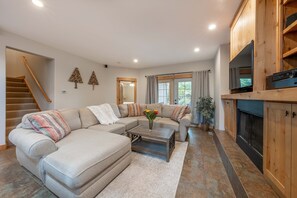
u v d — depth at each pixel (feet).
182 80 16.17
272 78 4.16
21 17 6.90
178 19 7.06
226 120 9.54
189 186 5.12
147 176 5.68
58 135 5.77
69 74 12.78
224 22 7.38
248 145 5.77
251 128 5.69
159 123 10.88
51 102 11.75
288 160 3.17
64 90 12.35
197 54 12.89
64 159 4.26
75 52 12.49
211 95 14.30
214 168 6.39
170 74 16.72
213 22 7.38
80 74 13.96
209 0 5.66
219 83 10.68
